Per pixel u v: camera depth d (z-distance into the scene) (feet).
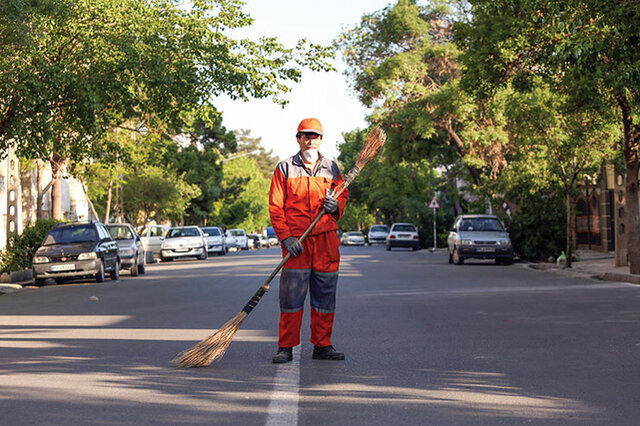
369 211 249.55
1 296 59.57
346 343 28.30
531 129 73.31
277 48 67.62
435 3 130.93
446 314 37.70
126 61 61.11
